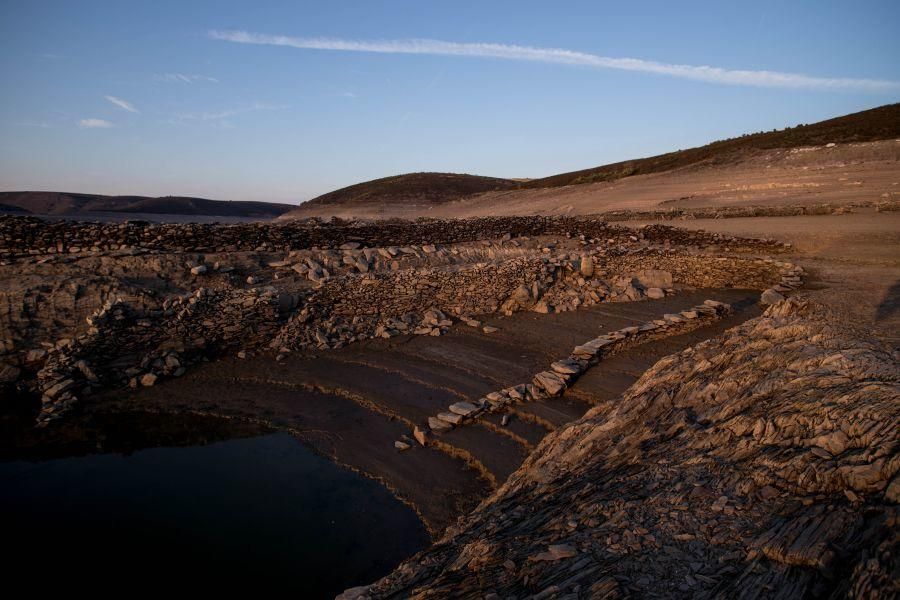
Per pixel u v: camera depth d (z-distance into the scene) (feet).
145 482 27.32
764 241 67.41
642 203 134.51
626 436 19.88
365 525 23.35
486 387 35.91
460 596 13.09
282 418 33.88
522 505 18.49
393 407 34.04
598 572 12.00
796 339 20.81
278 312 46.55
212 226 55.98
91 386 37.86
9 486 27.30
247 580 20.03
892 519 9.91
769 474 13.32
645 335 40.83
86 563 21.16
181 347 42.01
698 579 10.91
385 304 50.39
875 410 12.87
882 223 72.13
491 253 66.13
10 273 44.42
